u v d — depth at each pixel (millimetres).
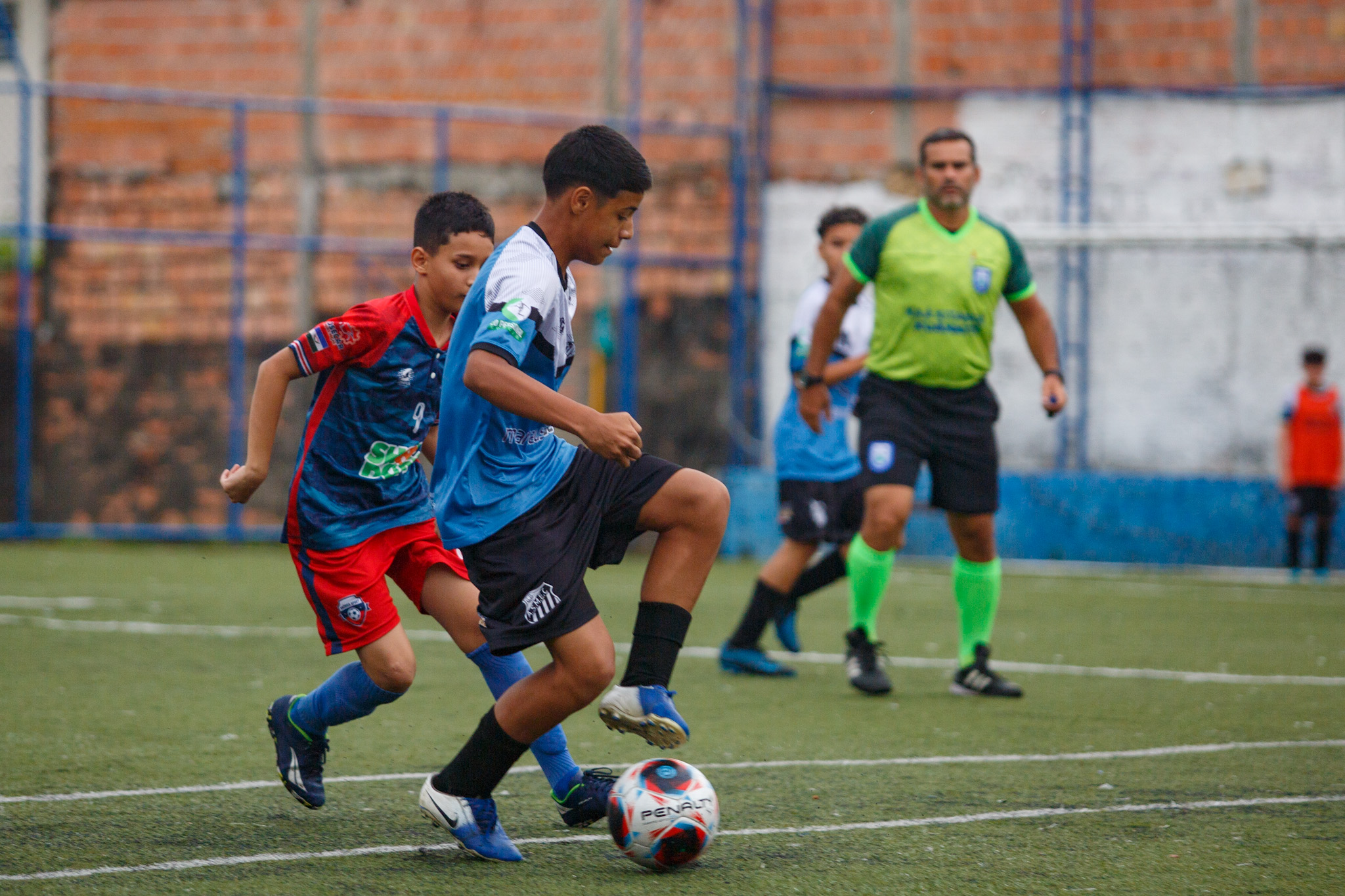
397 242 50812
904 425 20766
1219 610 34188
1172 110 48531
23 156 45750
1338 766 15500
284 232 51000
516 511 11039
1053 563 46625
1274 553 45281
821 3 50500
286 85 51875
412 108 46562
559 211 11227
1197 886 10484
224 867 10906
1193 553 45750
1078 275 48469
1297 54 48156
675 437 50000
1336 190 47781
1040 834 12203
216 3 51719
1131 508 46219
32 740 16203
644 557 47750
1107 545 46312
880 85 50281
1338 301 47000
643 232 50156
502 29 51562
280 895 10117
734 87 50594
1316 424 43188
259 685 20703
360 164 51125
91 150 50500
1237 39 48438
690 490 11242
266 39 51844
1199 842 11922
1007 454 48875
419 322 13359
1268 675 23438
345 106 46375
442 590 12977
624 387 48969
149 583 35406
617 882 10539
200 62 51750
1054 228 48938
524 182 50969
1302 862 11227
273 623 28203
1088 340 48469
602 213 11156
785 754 16156
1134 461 48188
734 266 49844
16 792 13547
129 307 49312
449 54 51688
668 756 15961
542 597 10820
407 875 10742
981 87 49688
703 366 50062
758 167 50125
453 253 13242
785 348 50188
